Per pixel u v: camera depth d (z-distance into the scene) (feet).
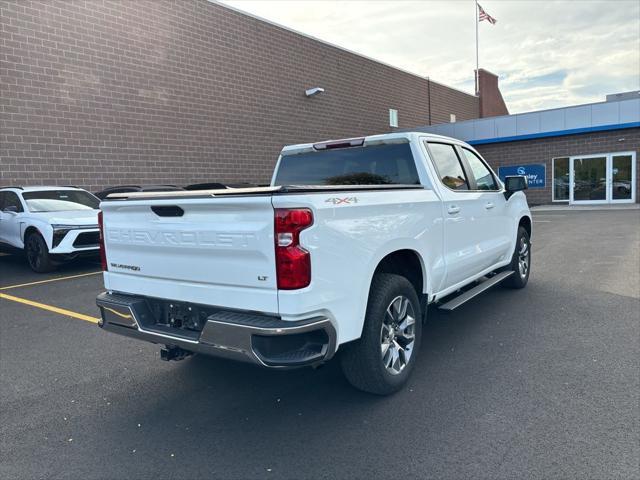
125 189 41.47
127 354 16.35
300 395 12.92
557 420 10.99
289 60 69.62
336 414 11.77
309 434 10.90
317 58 75.05
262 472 9.55
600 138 72.79
